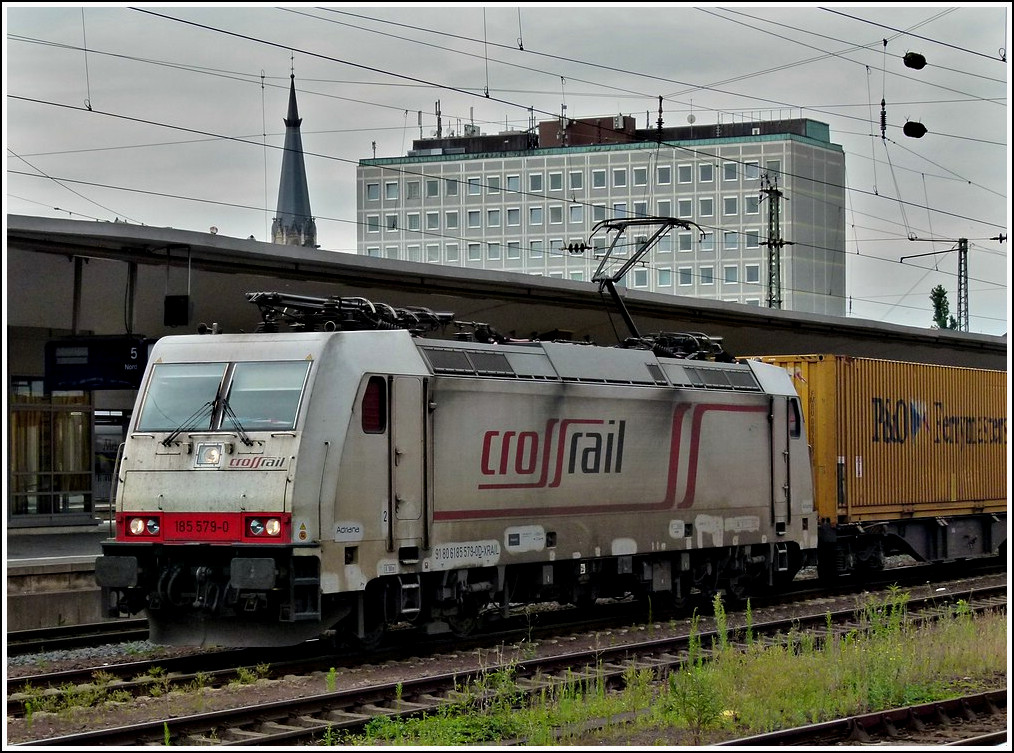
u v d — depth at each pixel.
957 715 14.70
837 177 133.62
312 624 17.81
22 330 32.22
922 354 47.59
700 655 17.55
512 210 133.38
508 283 31.33
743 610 25.23
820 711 14.68
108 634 20.83
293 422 17.97
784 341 42.25
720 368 24.75
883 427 29.58
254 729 14.05
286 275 28.81
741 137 128.50
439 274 29.92
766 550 25.56
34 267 27.44
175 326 27.36
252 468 17.89
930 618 22.22
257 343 18.83
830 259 132.38
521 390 20.64
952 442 31.81
